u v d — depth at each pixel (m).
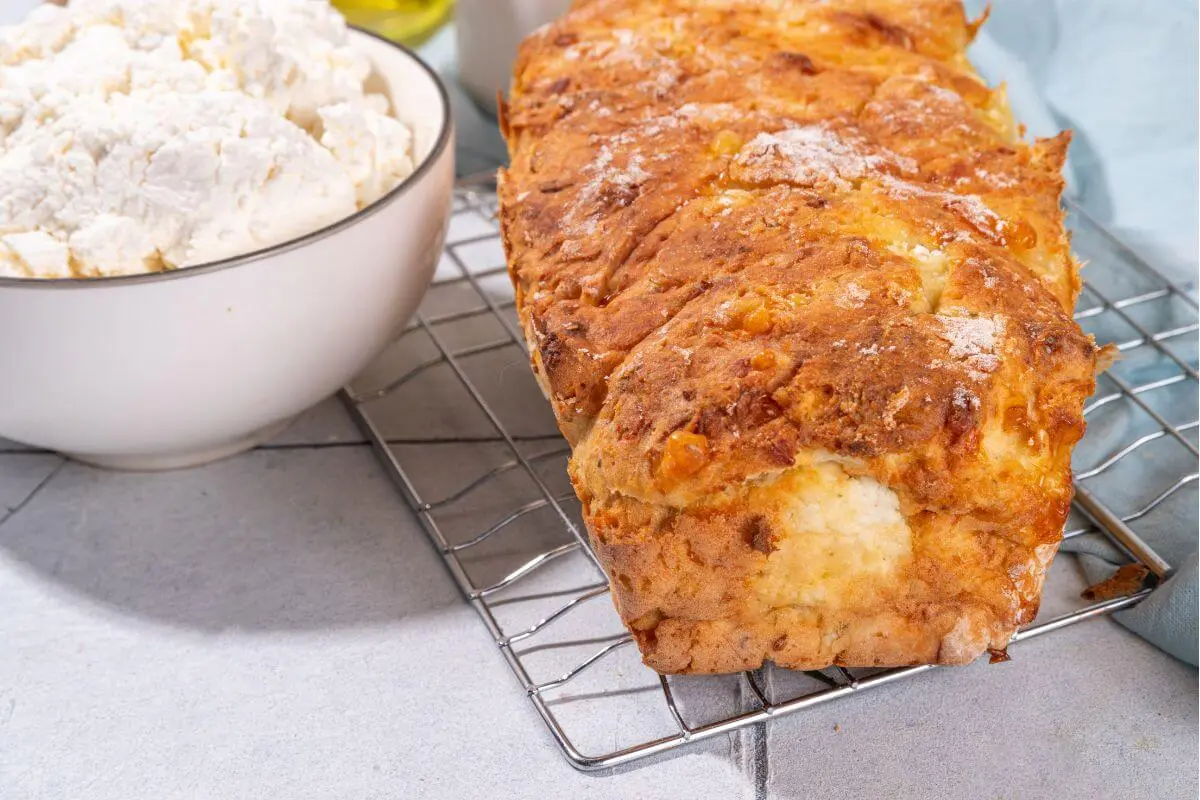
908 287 0.41
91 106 0.45
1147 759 0.41
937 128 0.46
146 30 0.47
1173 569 0.45
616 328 0.41
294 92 0.47
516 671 0.43
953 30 0.52
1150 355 0.52
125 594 0.45
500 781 0.41
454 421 0.51
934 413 0.38
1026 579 0.40
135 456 0.48
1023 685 0.43
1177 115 0.56
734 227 0.43
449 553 0.46
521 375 0.52
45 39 0.48
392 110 0.52
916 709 0.42
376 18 0.66
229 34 0.47
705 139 0.46
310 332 0.45
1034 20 0.58
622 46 0.50
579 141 0.47
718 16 0.51
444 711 0.42
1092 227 0.56
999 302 0.41
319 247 0.44
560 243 0.44
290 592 0.46
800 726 0.42
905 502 0.39
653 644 0.41
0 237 0.44
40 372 0.43
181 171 0.44
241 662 0.44
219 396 0.45
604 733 0.42
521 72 0.52
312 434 0.51
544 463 0.49
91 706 0.43
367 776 0.41
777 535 0.39
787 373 0.39
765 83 0.48
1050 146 0.47
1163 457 0.49
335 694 0.43
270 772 0.41
